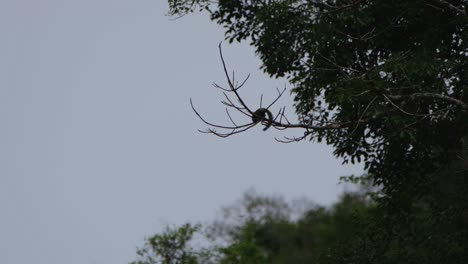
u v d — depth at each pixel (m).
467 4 68.69
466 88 67.94
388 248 78.38
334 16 68.06
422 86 65.69
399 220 77.06
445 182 76.19
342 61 70.31
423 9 67.50
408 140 69.44
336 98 65.31
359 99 61.56
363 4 69.38
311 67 70.25
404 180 75.19
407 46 70.62
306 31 69.56
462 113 67.69
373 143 71.81
